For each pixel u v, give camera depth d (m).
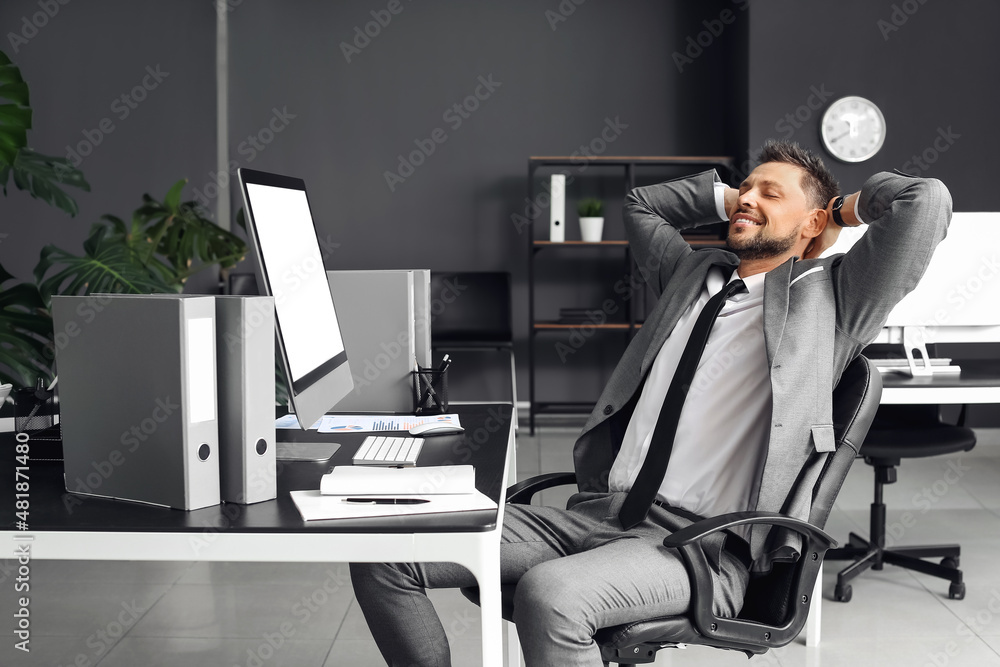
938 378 2.91
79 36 5.78
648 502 1.63
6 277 2.53
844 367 1.67
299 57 5.91
